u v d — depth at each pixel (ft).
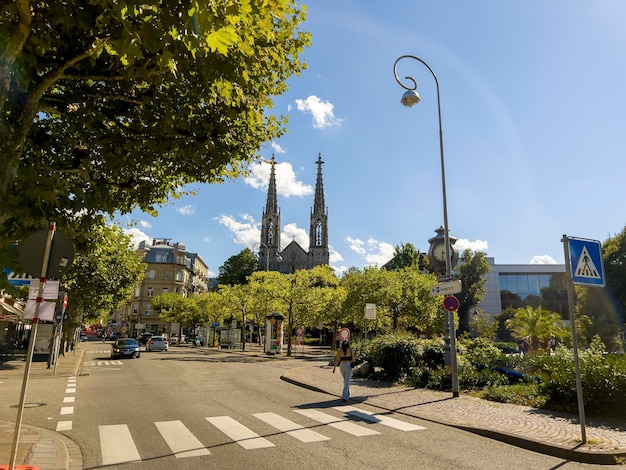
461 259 194.90
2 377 58.70
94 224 29.60
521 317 122.62
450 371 47.01
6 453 21.29
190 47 14.15
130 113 26.22
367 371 58.13
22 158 24.36
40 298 18.24
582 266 24.43
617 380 30.55
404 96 46.73
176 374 64.95
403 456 21.84
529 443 23.88
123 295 112.88
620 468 20.43
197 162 26.78
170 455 21.83
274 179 414.62
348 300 113.19
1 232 20.54
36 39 18.51
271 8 18.60
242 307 166.91
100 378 59.26
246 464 20.34
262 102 27.71
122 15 13.66
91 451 22.63
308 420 30.55
